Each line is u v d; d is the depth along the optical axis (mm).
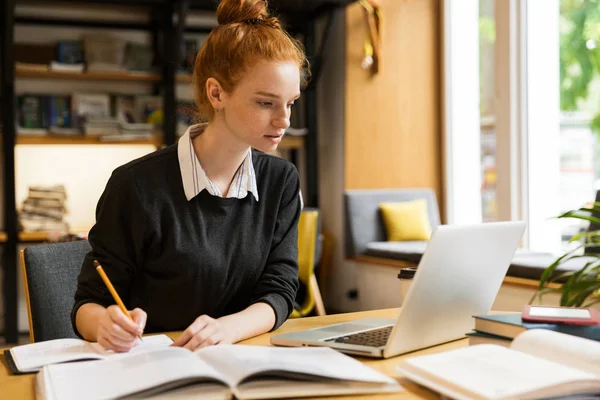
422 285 1201
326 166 5453
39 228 4641
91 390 991
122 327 1249
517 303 3406
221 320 1437
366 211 4961
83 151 5129
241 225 1637
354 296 5008
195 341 1285
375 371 1086
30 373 1196
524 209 4543
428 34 5289
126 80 5086
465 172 5145
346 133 5172
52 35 4953
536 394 928
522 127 4539
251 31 1449
